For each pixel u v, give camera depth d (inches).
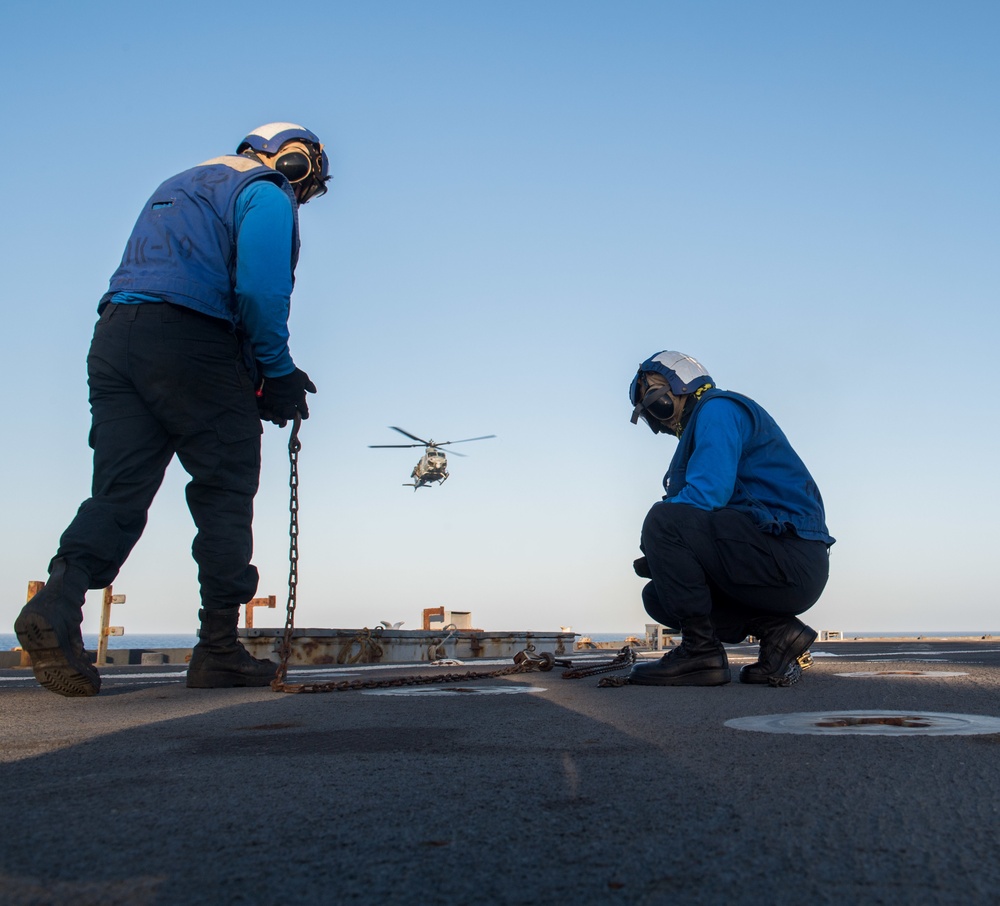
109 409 135.5
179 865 43.9
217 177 141.9
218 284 138.7
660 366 147.3
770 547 132.0
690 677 135.3
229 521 147.9
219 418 141.6
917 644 441.7
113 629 329.4
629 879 41.1
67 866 43.8
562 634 354.3
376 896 39.5
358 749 76.8
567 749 75.0
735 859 43.6
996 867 42.1
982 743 74.1
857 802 54.1
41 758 73.5
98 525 129.5
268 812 54.0
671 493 145.0
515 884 40.8
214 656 149.9
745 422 139.2
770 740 77.1
